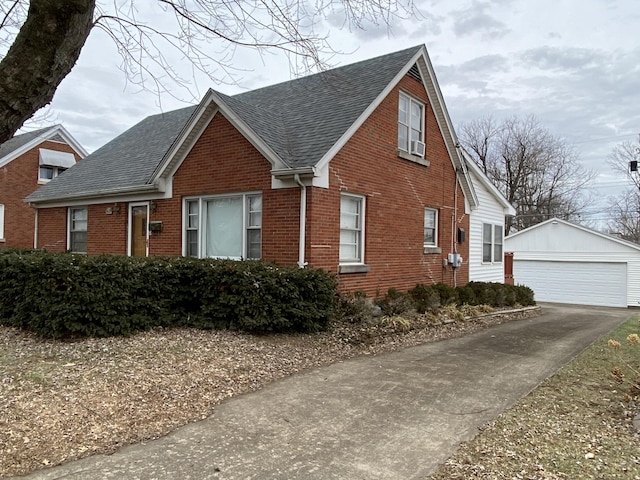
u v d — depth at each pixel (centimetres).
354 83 1198
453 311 1075
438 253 1358
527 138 4291
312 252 914
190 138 1117
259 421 448
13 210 2080
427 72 1283
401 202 1194
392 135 1160
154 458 369
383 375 611
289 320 780
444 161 1403
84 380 529
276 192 966
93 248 1421
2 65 370
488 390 551
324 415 466
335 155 969
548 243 2664
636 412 470
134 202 1295
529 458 371
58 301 695
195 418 453
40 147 2200
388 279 1137
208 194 1095
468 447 392
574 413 470
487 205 1709
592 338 920
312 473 348
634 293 2406
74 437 400
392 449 389
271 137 995
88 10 392
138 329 753
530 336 925
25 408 448
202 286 808
